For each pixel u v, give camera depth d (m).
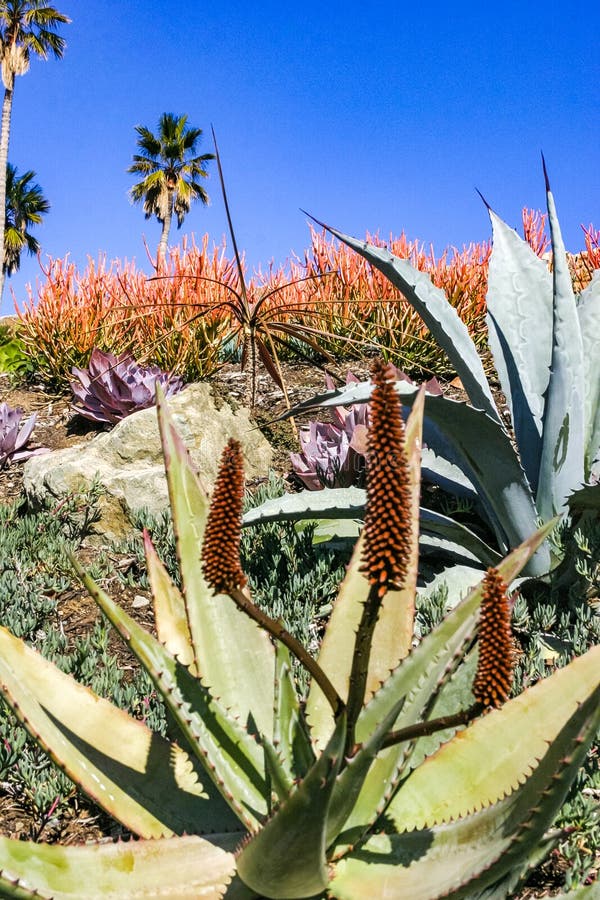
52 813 2.98
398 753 2.27
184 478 2.62
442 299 4.48
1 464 6.94
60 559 4.99
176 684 2.29
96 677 3.63
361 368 8.49
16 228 50.44
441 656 2.32
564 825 2.82
